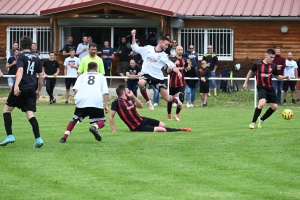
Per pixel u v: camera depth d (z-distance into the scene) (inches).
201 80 1871.3
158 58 1262.3
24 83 973.8
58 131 1211.9
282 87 1985.7
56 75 1900.8
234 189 720.3
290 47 2316.7
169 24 2305.6
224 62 2352.4
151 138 1103.6
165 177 779.4
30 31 2427.4
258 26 2330.2
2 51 2428.6
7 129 995.3
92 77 1040.8
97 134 1030.4
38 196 683.4
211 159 906.1
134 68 1865.2
